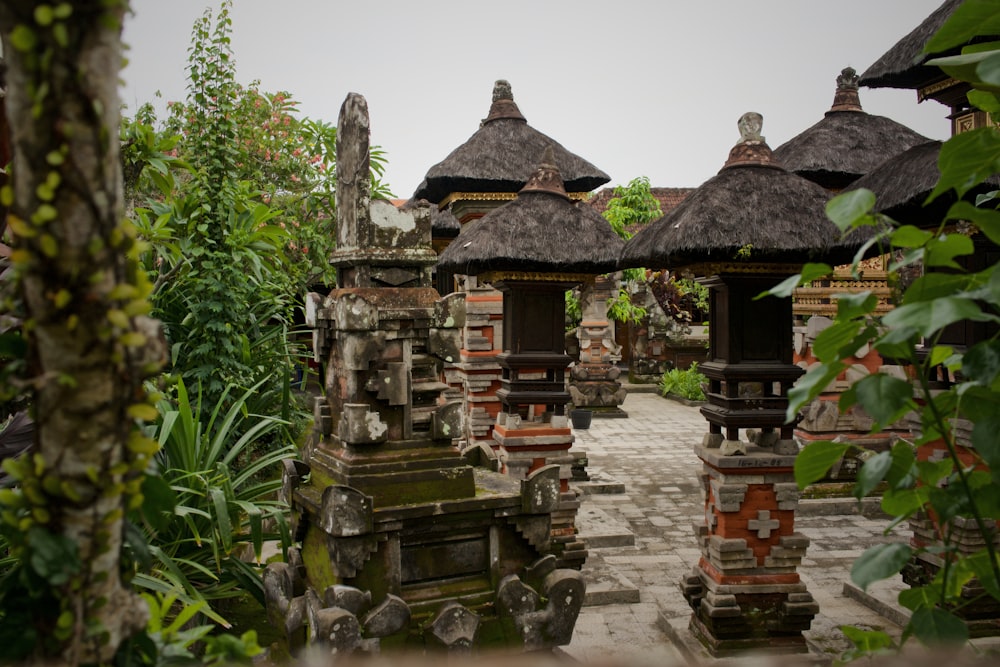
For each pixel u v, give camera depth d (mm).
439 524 3568
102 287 1416
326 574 3600
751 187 5066
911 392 1591
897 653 1750
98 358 1424
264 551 6312
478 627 3494
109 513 1490
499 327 10195
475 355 10055
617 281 18375
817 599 6375
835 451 1739
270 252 7809
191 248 6609
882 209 4832
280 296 8500
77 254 1388
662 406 19953
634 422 17203
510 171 9938
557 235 6602
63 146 1348
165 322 6848
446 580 3643
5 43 1362
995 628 5027
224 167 7348
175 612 4180
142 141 5195
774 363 5125
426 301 3758
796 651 5070
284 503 4406
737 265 4945
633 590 6383
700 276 5270
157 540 4664
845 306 1563
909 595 1889
